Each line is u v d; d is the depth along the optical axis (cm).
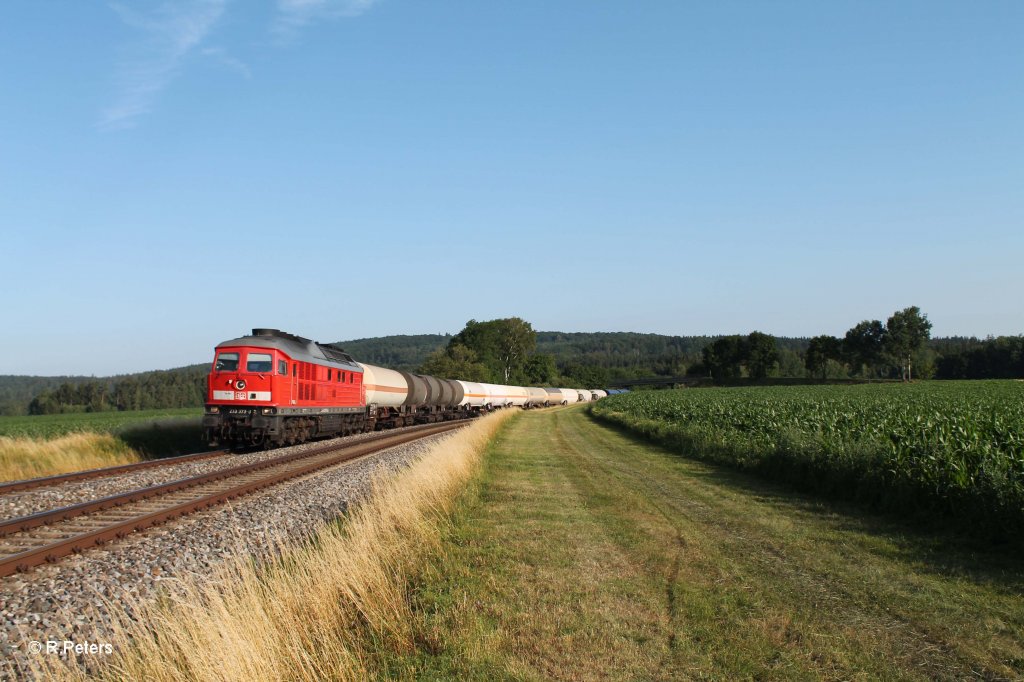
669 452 2492
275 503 1361
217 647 482
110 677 544
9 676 567
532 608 700
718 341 15862
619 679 535
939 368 14238
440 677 534
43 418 5850
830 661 570
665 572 846
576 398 11300
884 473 1346
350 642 607
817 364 14938
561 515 1227
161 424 2888
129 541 1028
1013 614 684
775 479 1722
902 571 852
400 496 1099
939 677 537
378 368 3816
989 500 1053
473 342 13712
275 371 2391
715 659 575
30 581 815
